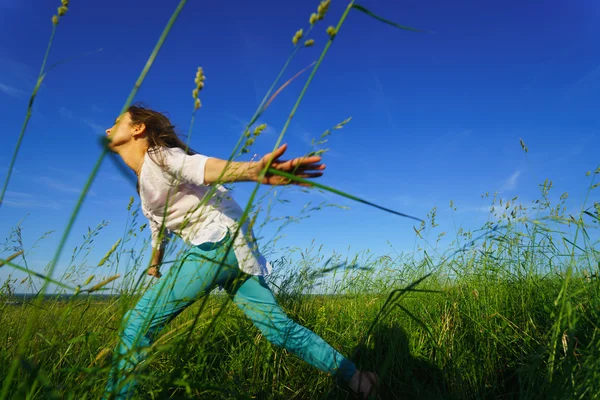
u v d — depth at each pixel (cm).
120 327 144
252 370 233
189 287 186
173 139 214
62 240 87
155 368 173
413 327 286
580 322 201
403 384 231
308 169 142
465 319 263
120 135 209
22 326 213
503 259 301
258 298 208
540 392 163
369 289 355
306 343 210
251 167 146
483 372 221
